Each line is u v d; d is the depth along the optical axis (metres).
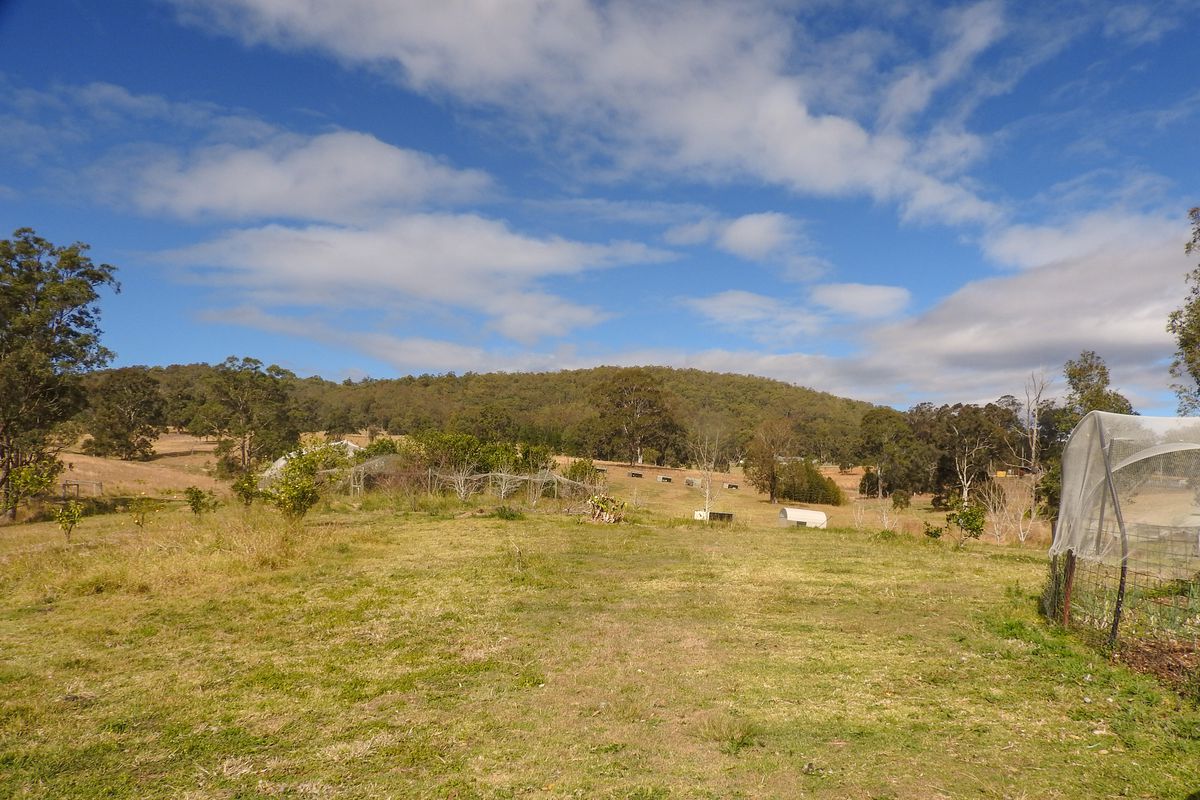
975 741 4.89
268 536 13.64
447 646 7.56
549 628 8.37
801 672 6.62
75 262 31.83
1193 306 20.97
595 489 30.11
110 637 7.78
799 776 4.37
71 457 51.84
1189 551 7.14
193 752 4.76
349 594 10.16
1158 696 5.55
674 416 75.62
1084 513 7.99
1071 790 4.09
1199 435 7.52
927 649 7.39
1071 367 28.09
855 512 40.44
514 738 5.05
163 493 35.59
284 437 59.50
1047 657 6.84
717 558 14.47
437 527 19.17
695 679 6.43
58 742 4.90
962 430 50.78
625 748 4.85
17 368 29.22
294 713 5.54
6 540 17.23
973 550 17.73
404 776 4.40
